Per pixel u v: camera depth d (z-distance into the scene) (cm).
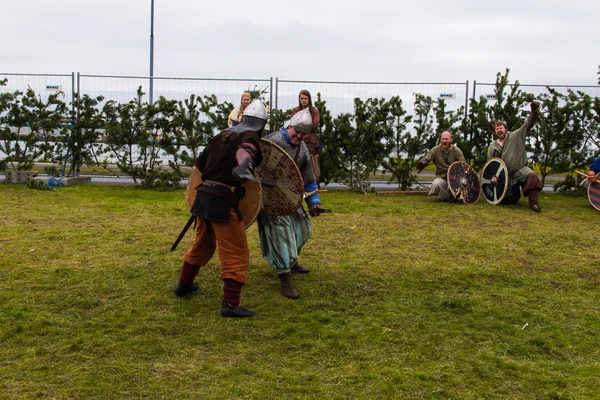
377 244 702
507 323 456
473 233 775
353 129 1198
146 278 545
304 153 511
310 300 496
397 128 1231
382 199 1109
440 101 1218
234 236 448
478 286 550
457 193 1040
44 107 1227
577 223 868
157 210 908
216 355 387
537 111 1005
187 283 492
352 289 529
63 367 363
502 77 1230
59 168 1443
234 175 398
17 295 490
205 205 440
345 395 337
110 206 938
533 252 673
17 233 714
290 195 490
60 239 689
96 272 557
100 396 330
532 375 367
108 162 1260
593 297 525
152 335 415
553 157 1212
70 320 440
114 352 386
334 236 744
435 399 336
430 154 1089
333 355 391
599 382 359
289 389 342
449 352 397
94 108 1238
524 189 991
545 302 509
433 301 502
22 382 343
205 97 1200
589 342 424
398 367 373
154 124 1198
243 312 455
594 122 1205
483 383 356
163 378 352
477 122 1220
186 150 1233
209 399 329
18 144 1232
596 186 997
